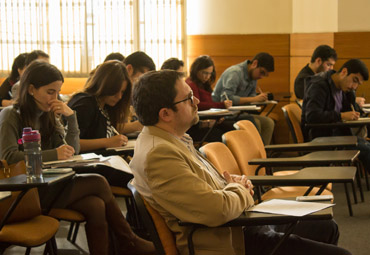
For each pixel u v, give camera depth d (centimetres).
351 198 479
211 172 225
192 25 777
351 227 393
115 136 354
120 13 773
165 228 196
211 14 774
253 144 350
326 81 499
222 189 214
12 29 787
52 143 319
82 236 380
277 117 717
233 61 775
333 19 708
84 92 360
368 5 692
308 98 495
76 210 281
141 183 198
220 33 774
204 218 187
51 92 300
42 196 278
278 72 770
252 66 624
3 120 291
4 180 239
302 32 737
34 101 297
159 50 773
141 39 773
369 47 694
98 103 358
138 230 362
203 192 188
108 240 290
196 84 568
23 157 283
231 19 771
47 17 782
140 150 199
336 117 481
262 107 679
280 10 761
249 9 766
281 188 344
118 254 296
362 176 561
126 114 368
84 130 351
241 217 194
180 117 204
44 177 247
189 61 777
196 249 195
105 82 354
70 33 781
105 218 285
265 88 775
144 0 767
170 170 189
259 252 225
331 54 622
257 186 293
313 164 311
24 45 789
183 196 187
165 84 202
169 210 190
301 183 257
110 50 779
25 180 238
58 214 279
